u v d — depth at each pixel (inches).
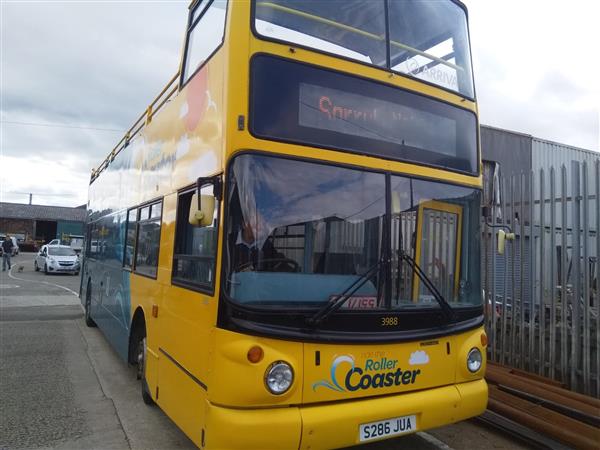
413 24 172.2
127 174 285.3
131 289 244.5
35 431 183.5
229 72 135.8
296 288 133.2
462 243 167.9
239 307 125.4
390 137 155.3
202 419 131.1
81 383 245.6
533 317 246.7
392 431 138.9
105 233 348.5
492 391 219.0
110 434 182.4
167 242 184.9
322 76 145.5
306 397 128.0
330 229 140.2
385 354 140.8
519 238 259.6
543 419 187.0
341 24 157.2
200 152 156.6
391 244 149.5
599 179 215.3
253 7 140.6
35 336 358.9
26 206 2477.9
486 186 229.5
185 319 153.0
